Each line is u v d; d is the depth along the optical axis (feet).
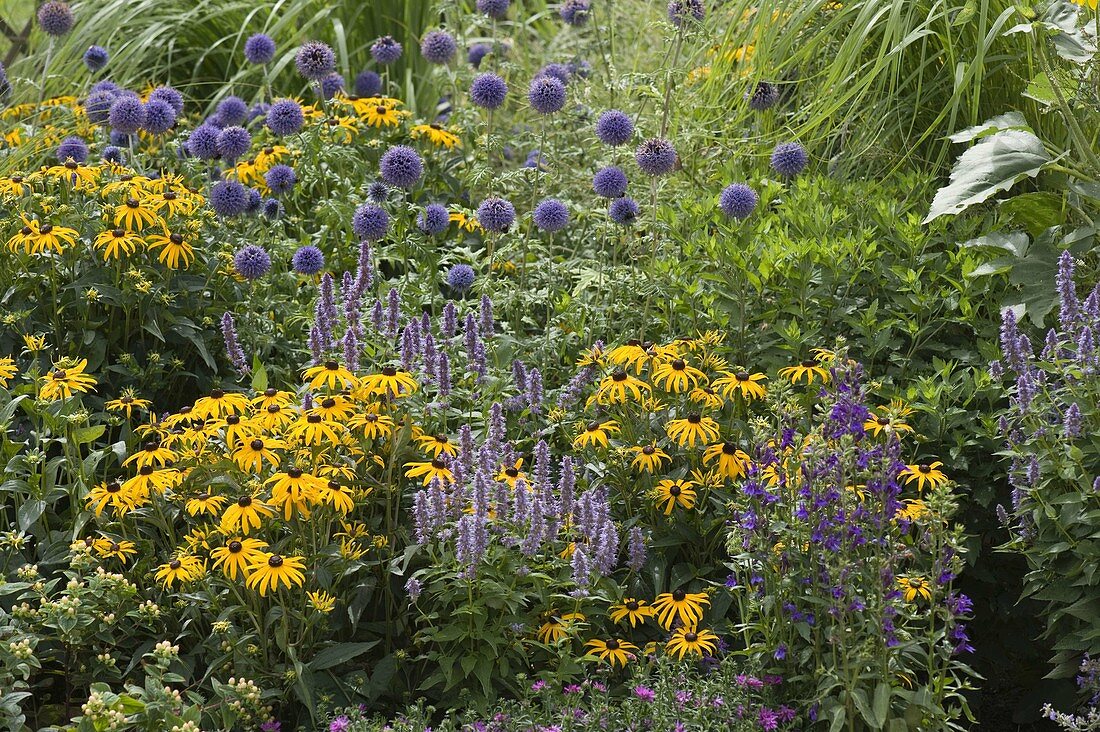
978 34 15.58
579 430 12.32
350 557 10.41
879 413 12.39
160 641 10.44
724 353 13.92
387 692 10.75
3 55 24.23
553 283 15.75
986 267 13.23
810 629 9.95
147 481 10.42
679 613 10.51
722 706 9.63
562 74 19.45
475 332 12.59
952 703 12.00
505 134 21.16
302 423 10.61
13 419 12.79
